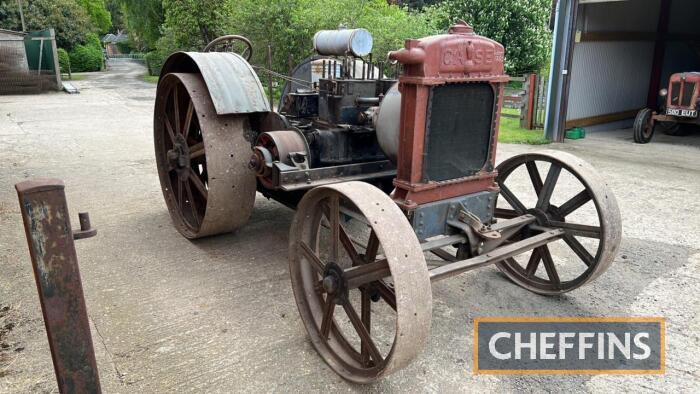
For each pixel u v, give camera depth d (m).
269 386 2.48
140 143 8.50
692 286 3.60
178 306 3.20
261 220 4.80
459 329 3.02
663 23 11.86
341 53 3.83
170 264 3.80
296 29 12.28
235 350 2.76
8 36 18.56
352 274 2.47
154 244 4.18
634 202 5.60
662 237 4.54
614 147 9.09
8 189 5.63
